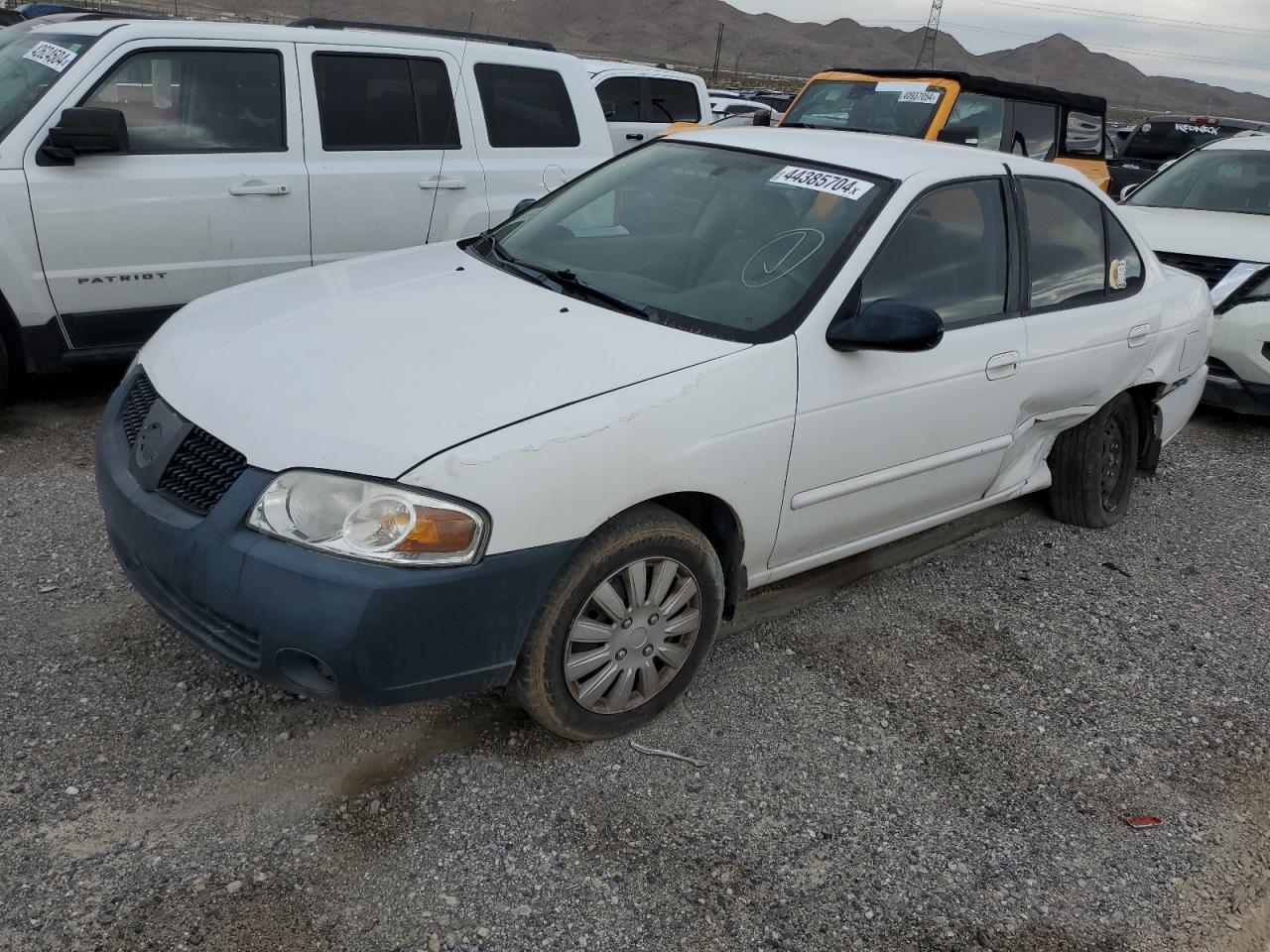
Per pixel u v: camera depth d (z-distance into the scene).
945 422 3.71
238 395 2.74
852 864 2.73
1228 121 15.50
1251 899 2.80
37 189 4.86
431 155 6.18
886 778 3.09
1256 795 3.24
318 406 2.64
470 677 2.67
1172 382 4.96
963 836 2.89
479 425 2.59
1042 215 4.22
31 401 5.51
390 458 2.49
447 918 2.41
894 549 4.66
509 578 2.59
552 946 2.37
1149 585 4.59
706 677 3.49
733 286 3.38
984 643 3.95
